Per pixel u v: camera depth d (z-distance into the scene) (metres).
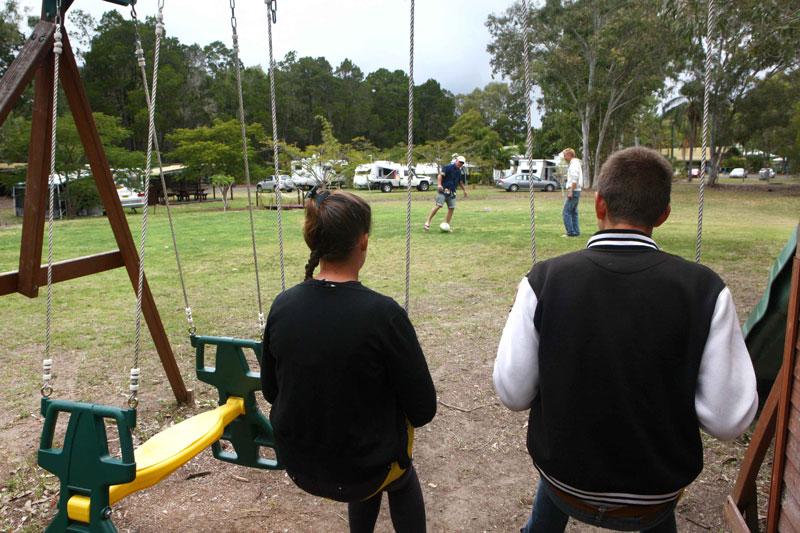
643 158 1.51
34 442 3.41
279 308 1.79
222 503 2.77
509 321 1.60
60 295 7.50
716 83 36.38
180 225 16.91
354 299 1.71
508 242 11.06
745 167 75.88
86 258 3.22
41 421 3.70
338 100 88.06
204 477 3.02
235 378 2.82
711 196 30.53
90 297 7.38
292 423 1.76
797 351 1.75
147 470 2.22
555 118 46.72
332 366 1.67
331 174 30.92
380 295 1.75
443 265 8.84
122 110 65.12
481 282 7.64
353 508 2.09
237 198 36.19
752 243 10.72
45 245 12.31
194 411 3.77
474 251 10.07
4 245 13.04
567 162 11.51
